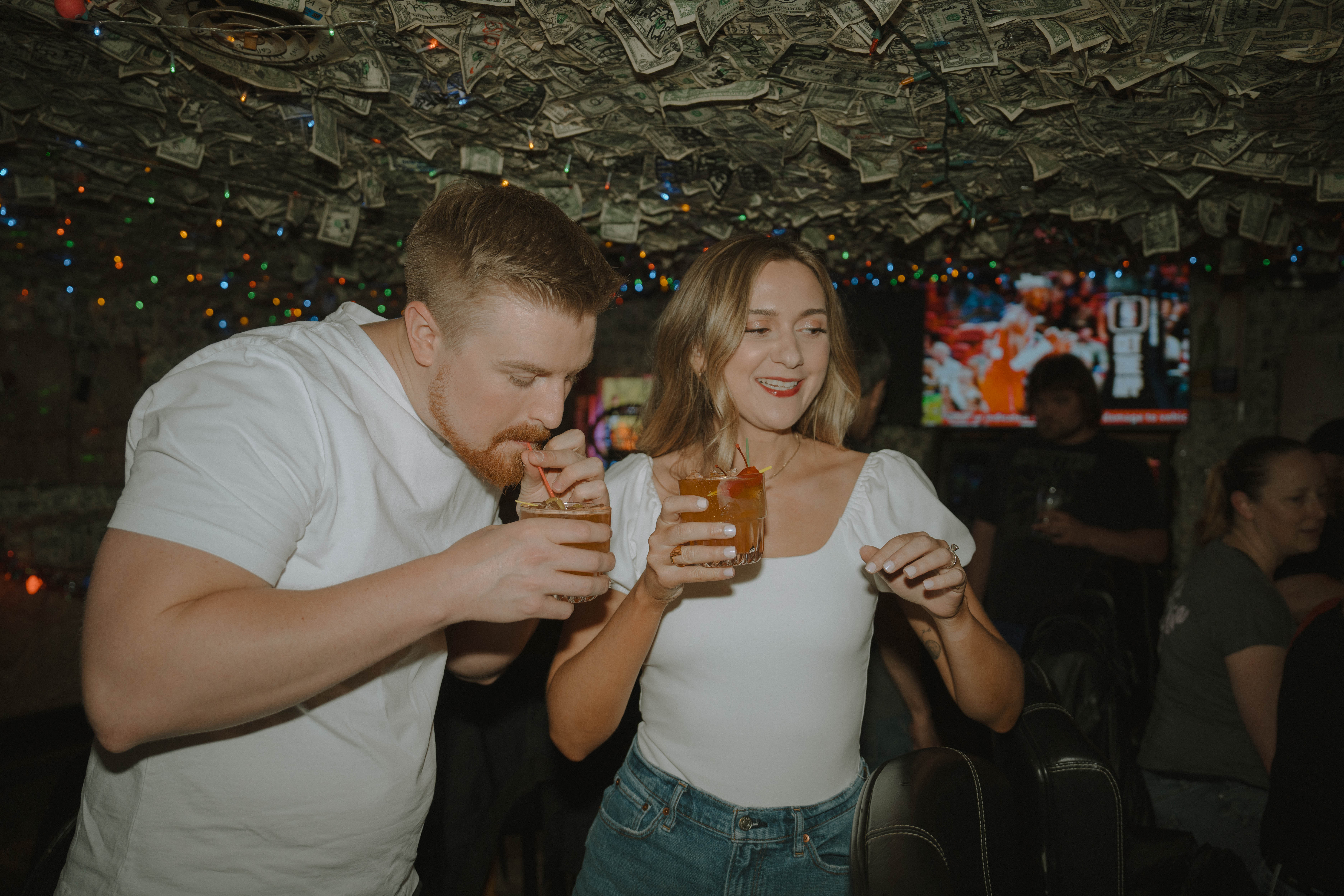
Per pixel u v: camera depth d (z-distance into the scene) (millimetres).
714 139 1823
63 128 1908
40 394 3707
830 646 1268
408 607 846
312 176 2156
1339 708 1436
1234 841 1867
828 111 1622
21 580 3621
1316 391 3844
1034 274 4004
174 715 791
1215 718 1998
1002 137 1713
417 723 1140
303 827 1014
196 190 2393
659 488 1447
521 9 1302
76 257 3432
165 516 829
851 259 3174
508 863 2652
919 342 4422
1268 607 1916
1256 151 1667
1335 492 2260
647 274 3381
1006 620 3242
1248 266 2920
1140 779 1825
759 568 1293
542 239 959
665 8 1263
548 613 901
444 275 966
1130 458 3184
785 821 1242
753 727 1254
